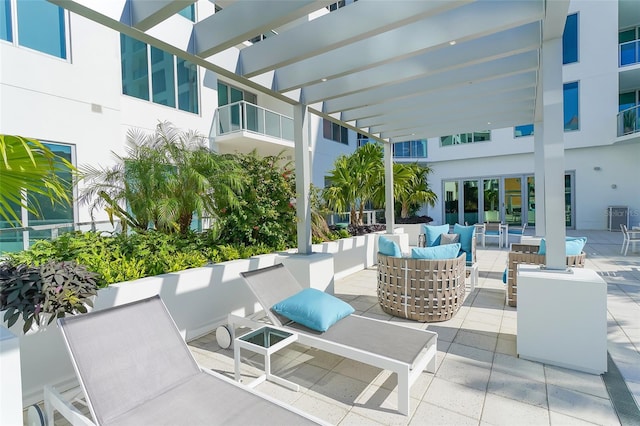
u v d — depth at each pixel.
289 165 6.74
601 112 12.79
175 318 3.48
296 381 2.75
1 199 2.10
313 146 12.33
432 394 2.52
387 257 4.28
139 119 7.83
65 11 6.05
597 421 2.16
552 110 3.22
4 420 1.61
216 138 9.82
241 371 2.94
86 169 5.17
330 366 3.00
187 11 8.71
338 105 5.38
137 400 1.97
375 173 8.62
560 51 3.21
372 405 2.41
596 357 2.75
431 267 3.96
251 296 4.32
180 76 8.93
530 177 14.71
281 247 5.43
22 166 1.92
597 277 2.90
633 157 12.69
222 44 3.17
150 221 4.91
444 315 3.98
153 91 8.23
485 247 10.23
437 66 4.04
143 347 2.24
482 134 15.46
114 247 3.87
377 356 2.42
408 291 4.07
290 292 3.65
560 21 2.96
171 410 1.91
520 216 14.96
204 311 3.76
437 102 5.37
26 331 2.32
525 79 4.84
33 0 5.66
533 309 2.98
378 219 11.84
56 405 2.00
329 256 4.91
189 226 5.26
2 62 5.28
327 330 2.89
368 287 5.75
